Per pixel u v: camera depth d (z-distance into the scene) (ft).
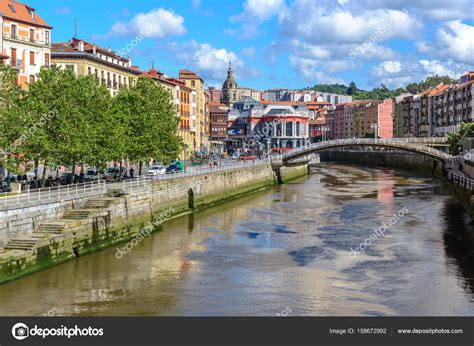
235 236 187.01
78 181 210.79
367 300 118.42
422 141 457.27
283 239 181.16
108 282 130.11
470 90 543.80
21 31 248.11
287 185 386.73
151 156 240.53
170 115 258.57
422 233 189.37
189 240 180.14
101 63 315.99
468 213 227.20
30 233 143.54
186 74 501.56
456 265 146.61
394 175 475.72
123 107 234.79
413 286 128.16
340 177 458.91
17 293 120.06
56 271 138.21
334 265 147.23
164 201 223.30
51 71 185.68
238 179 317.42
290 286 128.26
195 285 128.77
